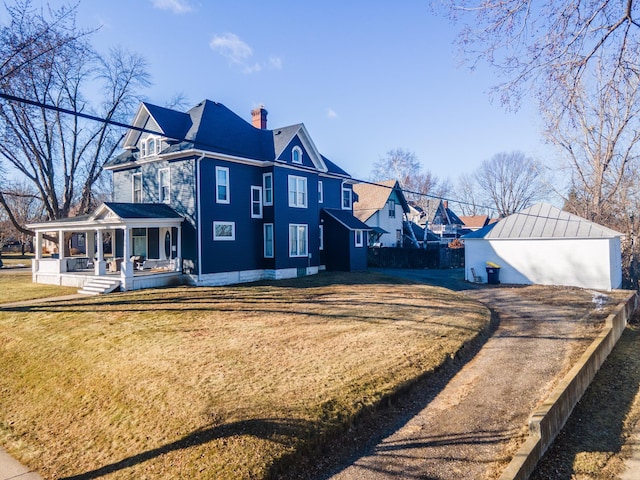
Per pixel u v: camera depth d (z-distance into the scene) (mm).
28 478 5844
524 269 21328
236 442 5590
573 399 7410
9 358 10336
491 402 7180
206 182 19172
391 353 9023
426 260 31750
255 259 21484
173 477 5105
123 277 17234
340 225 25578
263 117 25859
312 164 24062
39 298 16234
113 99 30391
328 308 13875
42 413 7773
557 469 5520
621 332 13141
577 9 7488
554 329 12078
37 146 26750
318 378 7570
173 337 10391
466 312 13500
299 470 5320
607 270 19297
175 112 21875
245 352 9133
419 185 65875
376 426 6406
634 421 7020
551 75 8125
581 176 30109
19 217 46812
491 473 5125
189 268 19016
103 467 5688
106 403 7465
